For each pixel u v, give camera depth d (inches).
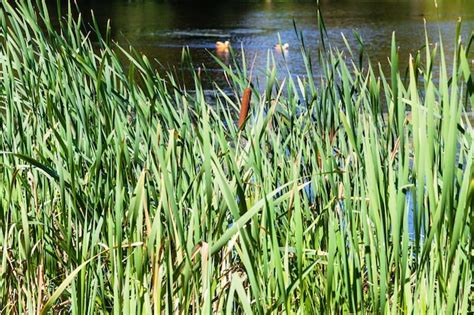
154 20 1029.8
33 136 139.9
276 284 100.3
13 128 134.6
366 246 94.3
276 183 123.0
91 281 107.1
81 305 100.5
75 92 127.6
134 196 95.8
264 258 93.7
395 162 121.3
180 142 112.7
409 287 96.6
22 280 116.5
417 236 86.7
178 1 1397.6
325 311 97.7
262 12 1207.6
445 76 80.2
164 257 92.0
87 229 112.7
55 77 141.4
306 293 104.1
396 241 87.5
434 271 93.7
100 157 107.7
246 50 709.3
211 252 85.6
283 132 134.0
